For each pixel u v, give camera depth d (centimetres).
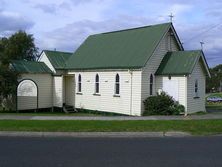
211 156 1198
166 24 3250
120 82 3177
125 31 3675
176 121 2184
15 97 3462
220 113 3059
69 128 1853
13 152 1246
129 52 3275
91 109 3509
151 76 3077
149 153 1245
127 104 3098
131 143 1493
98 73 3431
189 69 2905
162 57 3184
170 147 1388
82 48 3994
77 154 1214
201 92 3147
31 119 2202
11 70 3388
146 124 2030
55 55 3941
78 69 3647
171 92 3003
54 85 3766
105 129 1852
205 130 1905
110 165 1041
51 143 1473
